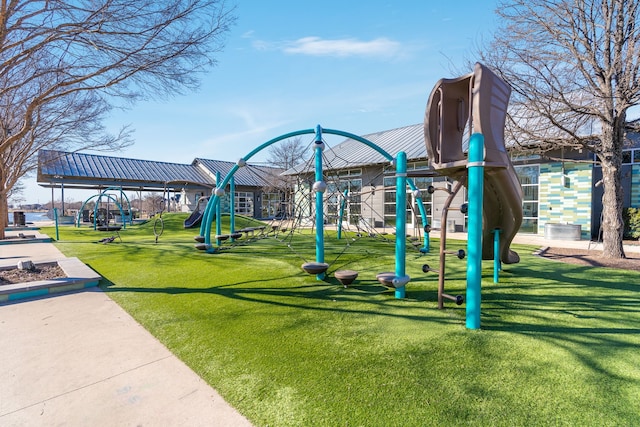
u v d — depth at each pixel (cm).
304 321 359
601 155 742
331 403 212
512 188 399
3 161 1303
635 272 581
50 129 1078
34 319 380
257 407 211
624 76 671
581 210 1160
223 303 427
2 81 766
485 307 397
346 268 639
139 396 227
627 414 194
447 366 255
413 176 436
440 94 368
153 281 554
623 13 659
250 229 1019
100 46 531
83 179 2162
